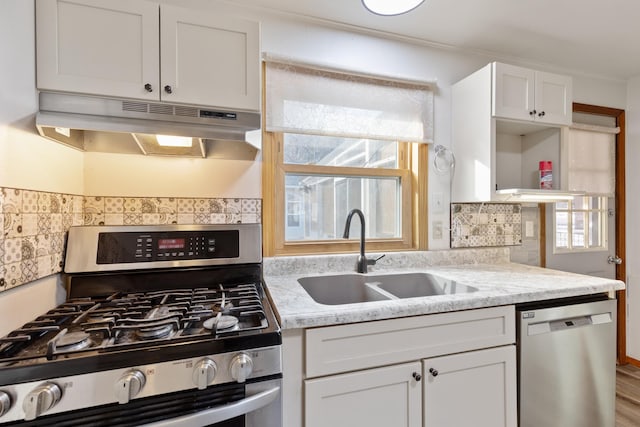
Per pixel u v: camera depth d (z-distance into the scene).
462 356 1.14
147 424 0.71
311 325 0.96
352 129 1.70
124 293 1.20
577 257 2.29
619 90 2.42
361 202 1.86
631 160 2.41
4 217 0.80
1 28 0.79
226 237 1.39
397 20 1.66
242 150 1.40
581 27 1.73
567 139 1.81
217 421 0.75
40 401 0.65
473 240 1.97
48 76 0.95
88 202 1.32
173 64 1.07
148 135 1.17
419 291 1.68
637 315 2.35
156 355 0.75
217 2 1.51
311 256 1.63
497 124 1.76
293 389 0.97
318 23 1.66
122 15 1.03
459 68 1.96
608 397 1.36
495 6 1.55
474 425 1.16
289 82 1.59
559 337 1.28
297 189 1.73
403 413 1.07
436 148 1.90
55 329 0.84
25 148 0.90
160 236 1.30
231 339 0.81
